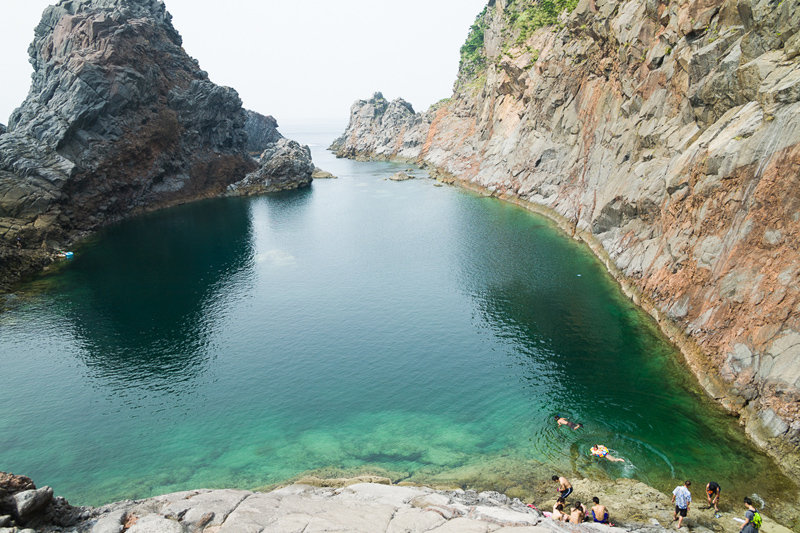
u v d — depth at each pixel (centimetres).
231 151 14412
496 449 3244
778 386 2978
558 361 4275
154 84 12006
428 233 8831
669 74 5766
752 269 3475
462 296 5853
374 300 5916
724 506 2534
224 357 4688
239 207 11919
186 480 3108
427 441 3381
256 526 2003
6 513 2009
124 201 10738
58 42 11269
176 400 4019
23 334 5206
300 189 14562
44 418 3806
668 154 5344
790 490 2608
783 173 3294
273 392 4094
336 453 3309
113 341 5038
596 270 6288
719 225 3950
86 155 9731
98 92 10188
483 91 15450
